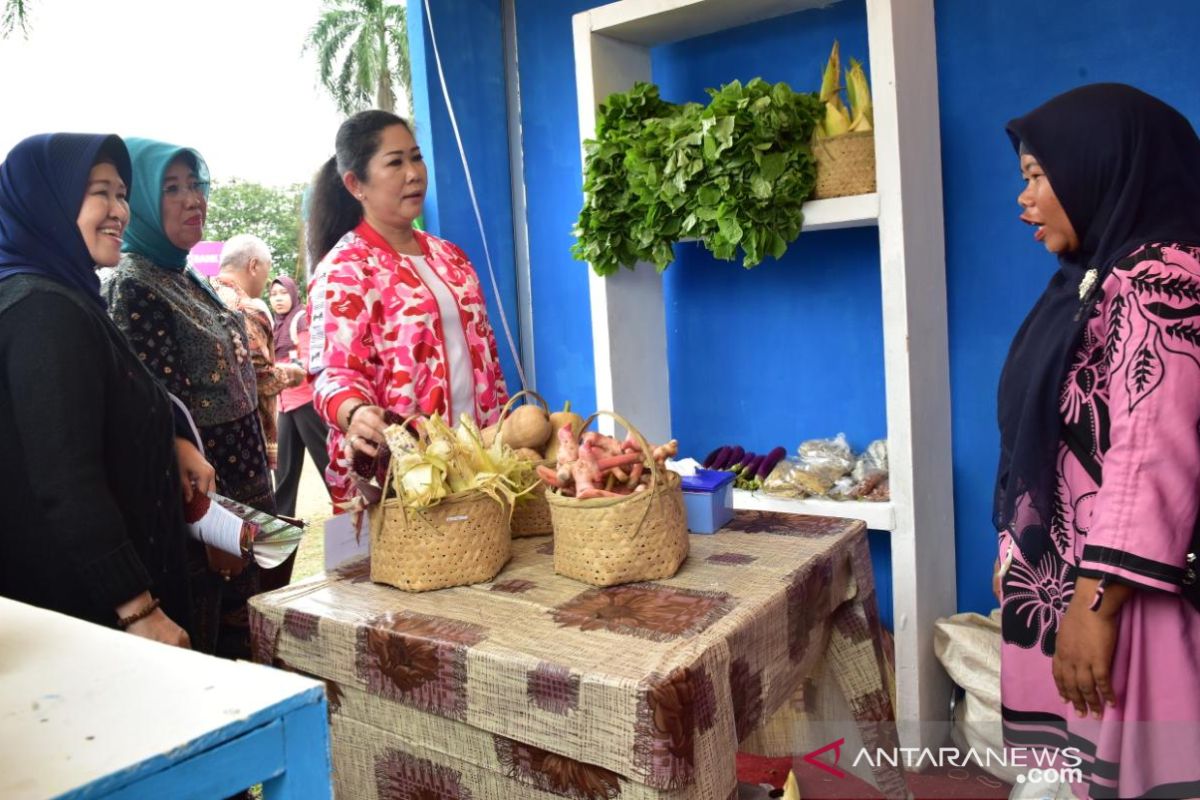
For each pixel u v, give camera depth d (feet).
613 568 4.54
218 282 11.00
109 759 1.98
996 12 7.89
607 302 8.91
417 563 4.64
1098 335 4.35
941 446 8.16
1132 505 4.00
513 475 5.20
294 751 2.31
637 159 8.13
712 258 9.78
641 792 3.51
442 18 10.21
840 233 9.02
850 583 5.29
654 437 9.59
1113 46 7.48
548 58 10.66
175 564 5.20
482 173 10.81
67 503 4.33
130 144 6.22
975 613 8.04
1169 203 4.31
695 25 8.93
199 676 2.42
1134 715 4.16
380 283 6.49
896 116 7.14
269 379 10.22
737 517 5.76
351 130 6.54
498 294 11.07
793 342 9.45
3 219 4.80
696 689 3.57
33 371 4.34
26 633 2.77
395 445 4.67
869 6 7.14
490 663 3.80
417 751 4.23
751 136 7.41
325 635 4.39
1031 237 7.98
